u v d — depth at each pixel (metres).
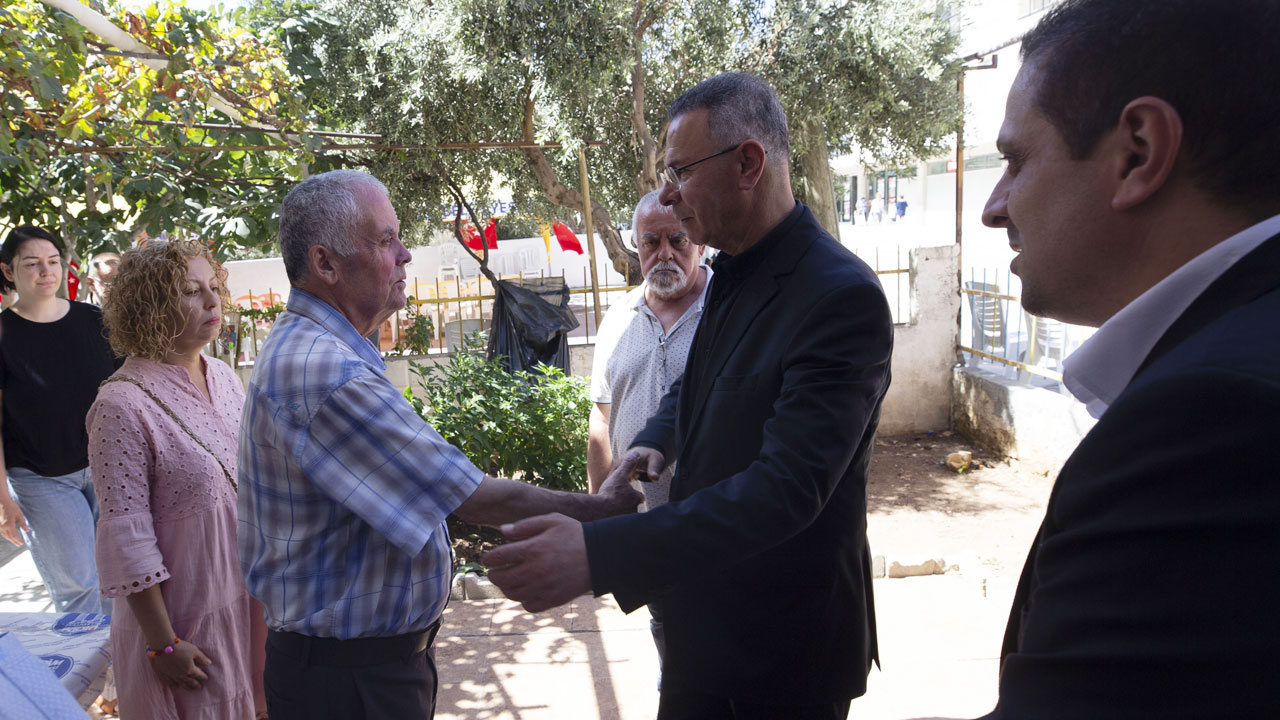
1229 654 0.54
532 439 5.40
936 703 3.13
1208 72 0.67
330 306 1.79
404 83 7.43
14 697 1.21
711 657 1.74
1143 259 0.74
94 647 2.09
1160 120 0.69
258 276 11.13
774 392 1.63
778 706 1.71
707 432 1.74
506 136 7.77
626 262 9.32
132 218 6.54
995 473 6.46
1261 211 0.68
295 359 1.67
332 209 1.74
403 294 1.89
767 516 1.44
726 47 7.94
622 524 1.44
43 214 6.02
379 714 1.76
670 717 1.85
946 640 3.61
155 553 2.17
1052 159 0.78
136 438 2.18
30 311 3.33
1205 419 0.57
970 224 15.86
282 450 1.67
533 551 1.40
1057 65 0.77
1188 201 0.70
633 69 7.77
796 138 8.68
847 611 1.73
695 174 1.70
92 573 3.43
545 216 10.93
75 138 4.99
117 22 5.17
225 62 5.74
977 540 5.21
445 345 8.19
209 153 6.37
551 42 6.84
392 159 7.64
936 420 7.54
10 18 4.30
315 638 1.75
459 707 3.25
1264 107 0.66
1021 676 0.69
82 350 3.39
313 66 7.39
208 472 2.29
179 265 2.27
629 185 9.65
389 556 1.75
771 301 1.67
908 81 7.96
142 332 2.26
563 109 6.97
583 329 10.34
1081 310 0.81
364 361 1.76
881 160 9.05
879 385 1.58
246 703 2.41
